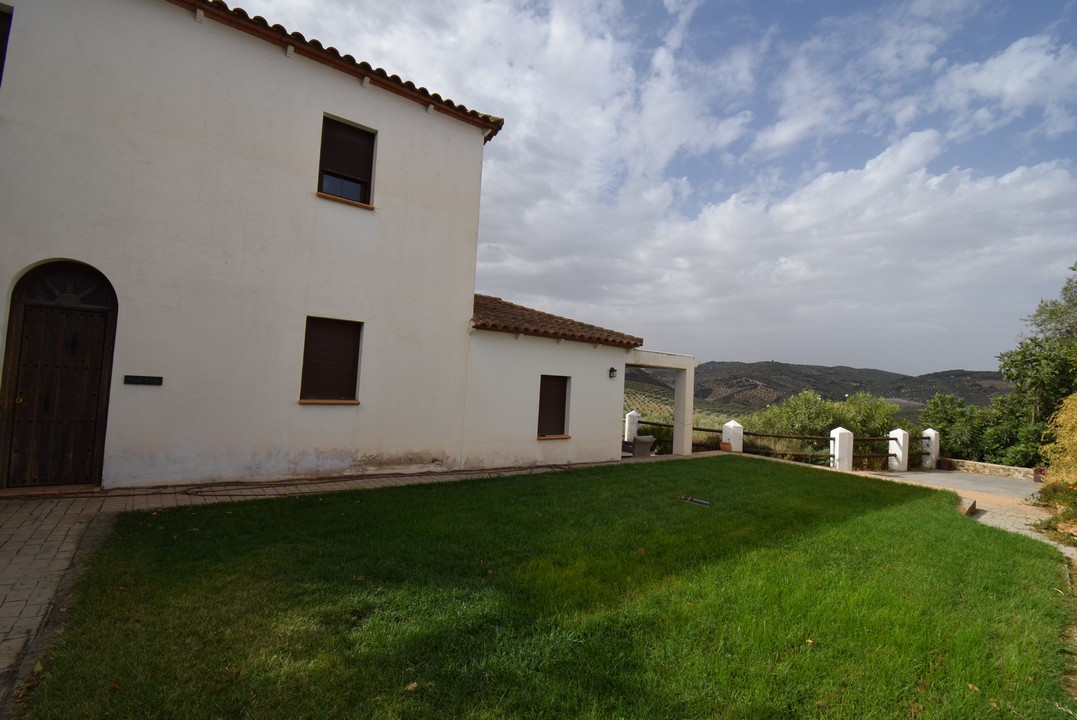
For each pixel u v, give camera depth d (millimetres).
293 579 4027
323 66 8484
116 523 5258
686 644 3348
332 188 8891
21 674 2684
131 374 6824
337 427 8578
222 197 7508
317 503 6566
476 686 2789
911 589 4633
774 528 6504
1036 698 3021
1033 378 16031
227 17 7445
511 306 13398
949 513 8203
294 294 8133
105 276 6672
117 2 6801
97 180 6629
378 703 2598
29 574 3932
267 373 7883
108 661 2803
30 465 6496
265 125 7898
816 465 14789
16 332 6395
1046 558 6051
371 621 3426
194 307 7277
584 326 13469
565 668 2998
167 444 7086
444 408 9883
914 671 3203
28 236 6250
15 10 6234
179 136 7188
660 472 10750
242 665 2846
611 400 12945
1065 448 9664
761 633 3518
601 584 4273
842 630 3682
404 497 7207
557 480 9305
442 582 4141
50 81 6387
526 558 4863
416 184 9547
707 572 4672
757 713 2686
